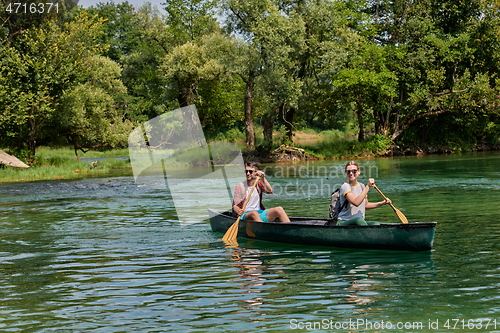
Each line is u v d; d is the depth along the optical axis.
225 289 4.79
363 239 6.40
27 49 25.48
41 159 25.89
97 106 29.72
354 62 31.66
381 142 32.16
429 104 31.64
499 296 4.31
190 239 7.46
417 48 33.00
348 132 57.09
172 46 36.69
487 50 33.25
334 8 33.00
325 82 33.34
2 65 24.81
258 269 5.54
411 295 4.42
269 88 29.66
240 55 29.48
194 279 5.19
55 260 6.29
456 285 4.68
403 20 33.78
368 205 6.89
